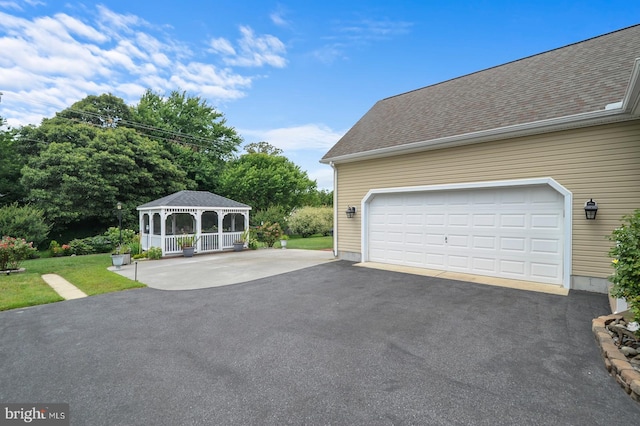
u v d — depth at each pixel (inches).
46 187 743.7
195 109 1163.9
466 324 184.4
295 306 227.0
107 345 162.9
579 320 188.1
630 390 110.7
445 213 337.7
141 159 864.9
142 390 119.2
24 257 403.2
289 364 138.3
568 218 260.5
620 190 240.5
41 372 134.9
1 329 189.5
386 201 389.1
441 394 113.3
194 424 98.4
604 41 350.3
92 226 855.1
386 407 105.7
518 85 354.3
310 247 653.3
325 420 99.2
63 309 230.2
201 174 1073.5
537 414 101.3
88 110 906.7
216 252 605.9
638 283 142.6
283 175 1131.3
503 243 299.3
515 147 288.8
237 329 182.9
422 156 351.3
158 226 636.1
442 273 326.3
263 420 99.7
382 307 220.2
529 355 143.8
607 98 252.8
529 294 245.0
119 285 305.9
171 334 177.0
